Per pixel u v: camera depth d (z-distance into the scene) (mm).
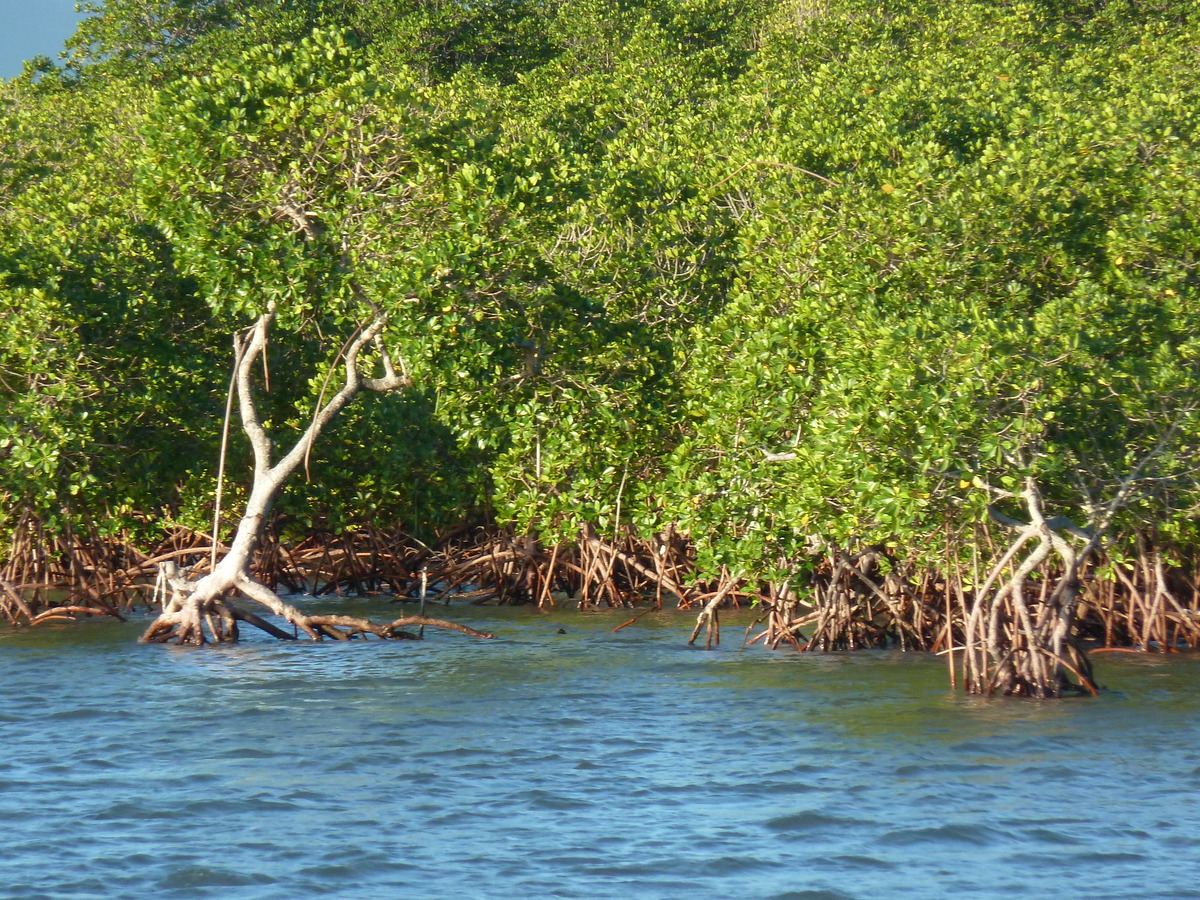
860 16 164000
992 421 60031
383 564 112250
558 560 107875
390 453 106500
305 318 80938
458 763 53031
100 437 89000
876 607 82812
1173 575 80500
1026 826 44250
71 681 70938
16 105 156500
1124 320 65688
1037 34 154250
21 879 39344
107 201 102188
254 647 83500
